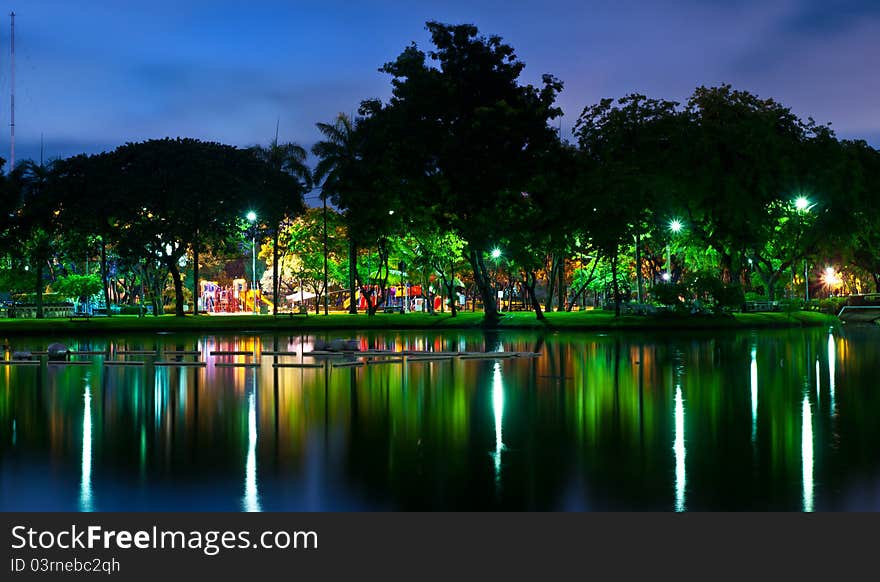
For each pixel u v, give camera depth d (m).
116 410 20.11
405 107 72.25
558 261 90.75
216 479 12.72
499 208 71.38
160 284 101.94
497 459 13.95
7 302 101.31
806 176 71.88
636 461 13.73
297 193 86.38
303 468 13.38
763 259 81.81
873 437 15.74
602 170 70.12
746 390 23.02
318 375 28.59
